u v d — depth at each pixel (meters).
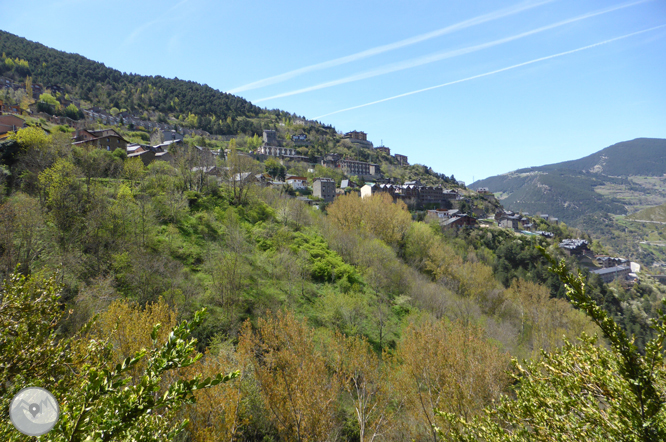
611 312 85.06
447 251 80.81
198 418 17.72
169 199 52.84
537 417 7.45
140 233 42.16
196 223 52.84
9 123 70.94
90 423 4.41
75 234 37.16
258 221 62.47
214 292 36.41
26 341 6.84
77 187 44.31
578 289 5.86
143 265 34.72
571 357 7.57
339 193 134.00
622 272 129.38
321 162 180.75
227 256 43.31
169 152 85.19
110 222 40.12
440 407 23.42
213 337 30.47
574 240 144.00
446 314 51.56
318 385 22.14
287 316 27.77
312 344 27.11
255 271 44.59
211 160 83.06
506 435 7.77
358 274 56.41
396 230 77.94
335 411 25.27
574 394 7.11
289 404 21.27
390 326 44.06
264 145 174.75
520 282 78.88
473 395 22.62
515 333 55.97
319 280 51.06
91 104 171.50
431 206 148.38
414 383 26.38
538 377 8.26
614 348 5.68
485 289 66.88
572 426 6.66
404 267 64.88
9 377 6.44
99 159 57.16
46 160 47.72
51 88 164.00
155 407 4.30
